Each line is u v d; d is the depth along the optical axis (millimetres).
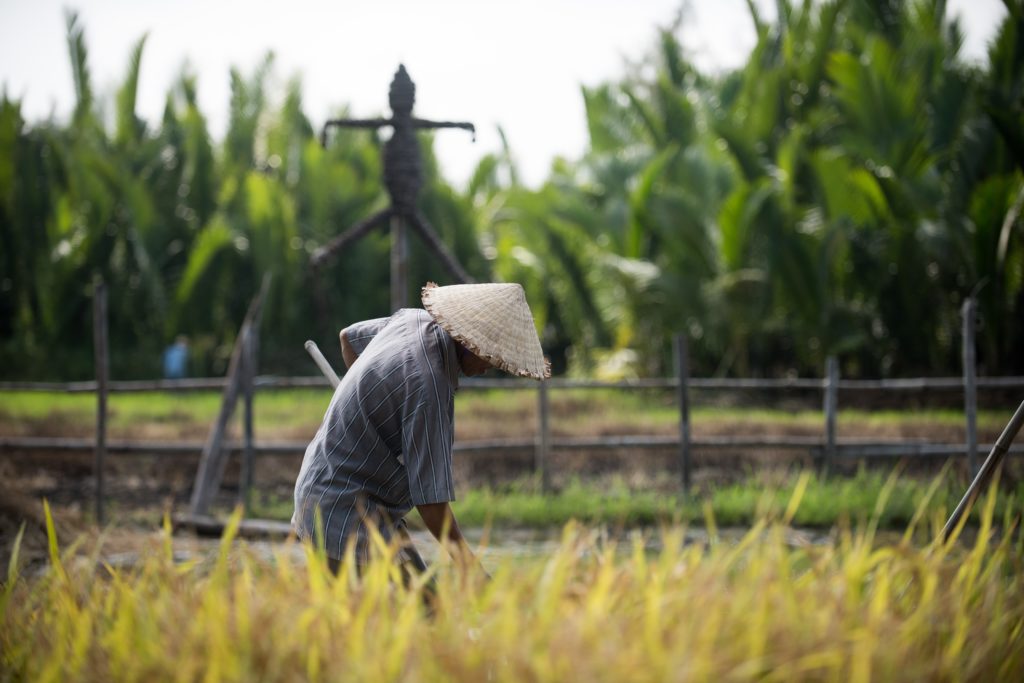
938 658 1935
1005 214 11406
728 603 1899
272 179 17203
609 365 14242
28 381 15984
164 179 17891
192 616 1992
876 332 13320
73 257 16719
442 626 1963
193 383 6684
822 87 15023
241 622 1894
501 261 17328
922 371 13094
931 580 2066
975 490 2768
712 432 8133
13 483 5598
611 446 7016
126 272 17328
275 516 6270
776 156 14617
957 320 12633
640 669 1667
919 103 13211
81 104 18250
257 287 16328
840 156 13000
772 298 12688
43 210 17359
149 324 17312
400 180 6852
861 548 2154
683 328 13773
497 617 1887
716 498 6277
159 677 1807
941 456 6719
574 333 16766
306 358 16719
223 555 2166
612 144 17672
